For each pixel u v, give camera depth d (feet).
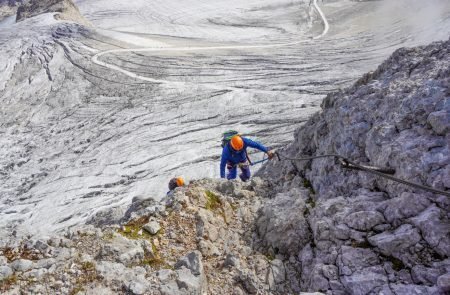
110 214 23.20
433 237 11.06
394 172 13.94
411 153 13.34
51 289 11.50
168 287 11.59
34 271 12.01
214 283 12.55
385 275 11.06
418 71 18.15
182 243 14.17
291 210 14.93
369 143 15.96
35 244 13.39
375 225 12.48
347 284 11.24
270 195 19.04
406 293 10.27
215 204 16.87
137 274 12.24
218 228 15.35
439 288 9.88
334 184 16.87
